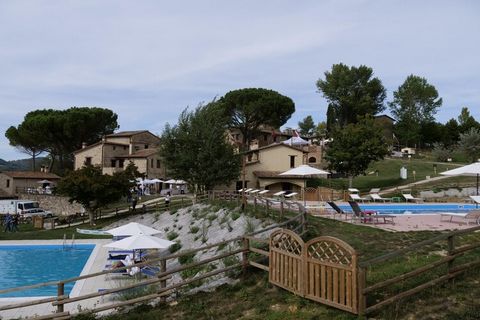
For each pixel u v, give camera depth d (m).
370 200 38.81
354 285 8.04
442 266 10.05
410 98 89.94
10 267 23.88
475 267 9.55
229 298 10.43
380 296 8.71
